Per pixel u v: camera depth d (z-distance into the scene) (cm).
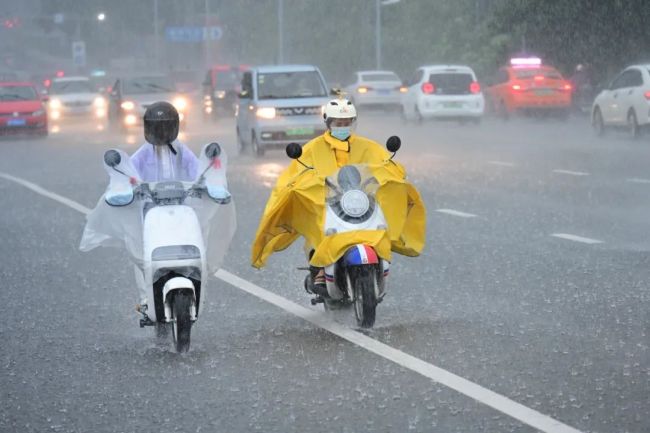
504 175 3134
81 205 2608
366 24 9519
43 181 3191
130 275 1720
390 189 1283
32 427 954
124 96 5697
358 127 5678
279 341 1238
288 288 1560
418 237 1341
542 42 6316
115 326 1353
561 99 5828
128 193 1180
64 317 1414
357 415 958
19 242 2064
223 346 1223
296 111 3906
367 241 1236
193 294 1157
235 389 1051
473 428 910
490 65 7238
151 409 997
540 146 4231
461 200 2559
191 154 1245
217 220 1226
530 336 1233
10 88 5506
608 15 5922
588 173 3130
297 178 1284
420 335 1245
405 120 5834
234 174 3300
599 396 991
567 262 1709
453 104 5528
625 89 4378
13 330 1341
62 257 1897
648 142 4275
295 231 1327
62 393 1056
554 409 954
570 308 1380
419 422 932
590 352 1155
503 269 1666
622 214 2258
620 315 1334
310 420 948
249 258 1831
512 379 1055
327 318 1348
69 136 5509
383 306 1416
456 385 1038
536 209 2367
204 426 944
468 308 1394
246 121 4050
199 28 14025
